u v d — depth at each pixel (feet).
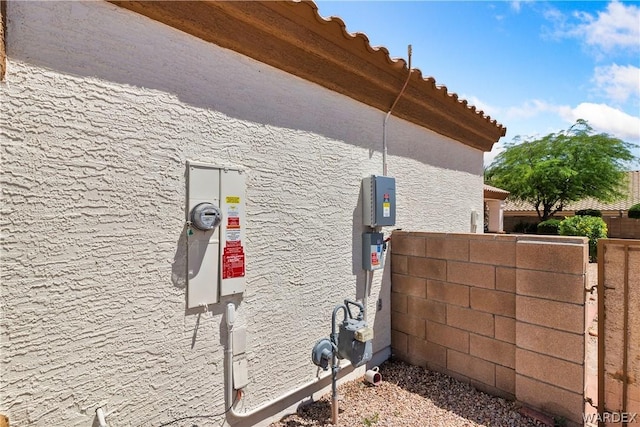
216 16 7.48
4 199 5.10
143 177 6.57
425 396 10.69
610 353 8.63
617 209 79.66
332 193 10.65
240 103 8.18
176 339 7.11
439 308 12.03
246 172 8.28
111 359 6.22
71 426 5.75
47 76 5.46
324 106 10.38
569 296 8.98
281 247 9.13
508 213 88.07
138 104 6.51
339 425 9.09
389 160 12.92
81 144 5.83
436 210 15.62
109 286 6.18
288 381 9.38
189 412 7.32
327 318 10.46
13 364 5.19
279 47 8.80
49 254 5.51
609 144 69.62
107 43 6.12
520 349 9.89
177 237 7.07
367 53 10.69
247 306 8.37
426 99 13.83
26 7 5.27
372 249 11.75
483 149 19.48
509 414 9.64
